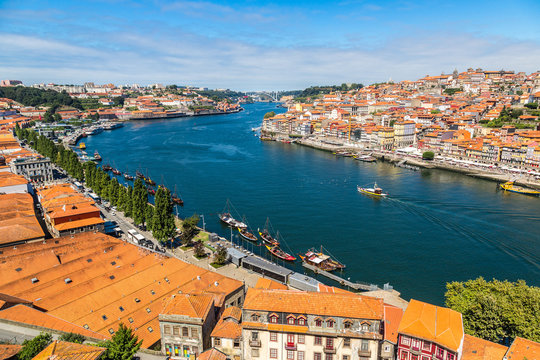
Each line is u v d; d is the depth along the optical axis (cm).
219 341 7656
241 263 13888
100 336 8038
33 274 10275
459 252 15200
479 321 8150
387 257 14912
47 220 16688
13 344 6919
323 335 6994
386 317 7762
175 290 10050
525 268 13875
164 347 7781
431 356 6894
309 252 14988
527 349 6725
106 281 10094
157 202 14938
